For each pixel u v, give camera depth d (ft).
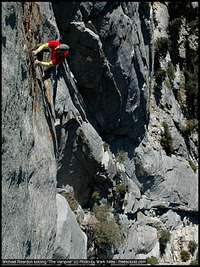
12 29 47.96
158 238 92.58
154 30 103.45
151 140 95.81
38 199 53.21
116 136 85.81
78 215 71.61
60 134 67.41
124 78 79.71
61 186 71.51
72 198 72.02
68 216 61.77
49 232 55.47
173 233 98.78
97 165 74.95
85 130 71.61
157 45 102.37
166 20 108.47
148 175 91.76
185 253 97.30
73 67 72.02
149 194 93.61
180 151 104.68
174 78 107.45
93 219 74.69
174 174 99.81
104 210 76.64
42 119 57.26
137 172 90.33
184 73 112.37
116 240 74.90
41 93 57.16
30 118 52.29
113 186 80.18
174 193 99.66
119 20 75.36
